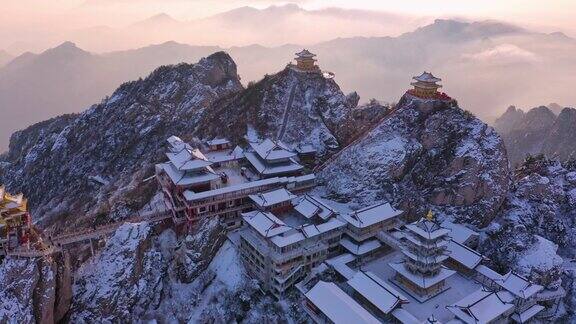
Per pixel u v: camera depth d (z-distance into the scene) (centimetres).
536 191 13550
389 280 9994
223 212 11006
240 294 9512
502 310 8862
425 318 8850
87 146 19162
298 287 9512
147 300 9369
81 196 16400
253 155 12950
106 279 9231
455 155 12569
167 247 10656
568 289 11062
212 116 16338
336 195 12538
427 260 9306
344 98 16150
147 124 18400
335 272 9894
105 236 10388
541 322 10100
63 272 9062
